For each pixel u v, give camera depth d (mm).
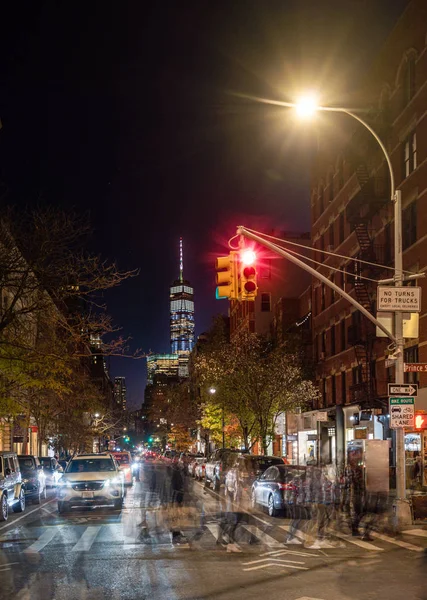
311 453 43250
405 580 9633
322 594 8680
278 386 38406
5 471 19406
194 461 43812
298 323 49188
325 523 16891
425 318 26094
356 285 33000
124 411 104188
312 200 45906
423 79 27391
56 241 20422
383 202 31219
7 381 23188
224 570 10430
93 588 9094
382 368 31594
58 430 51219
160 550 12500
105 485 19875
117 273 20812
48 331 22406
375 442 23250
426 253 26531
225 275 15430
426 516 16828
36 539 14242
